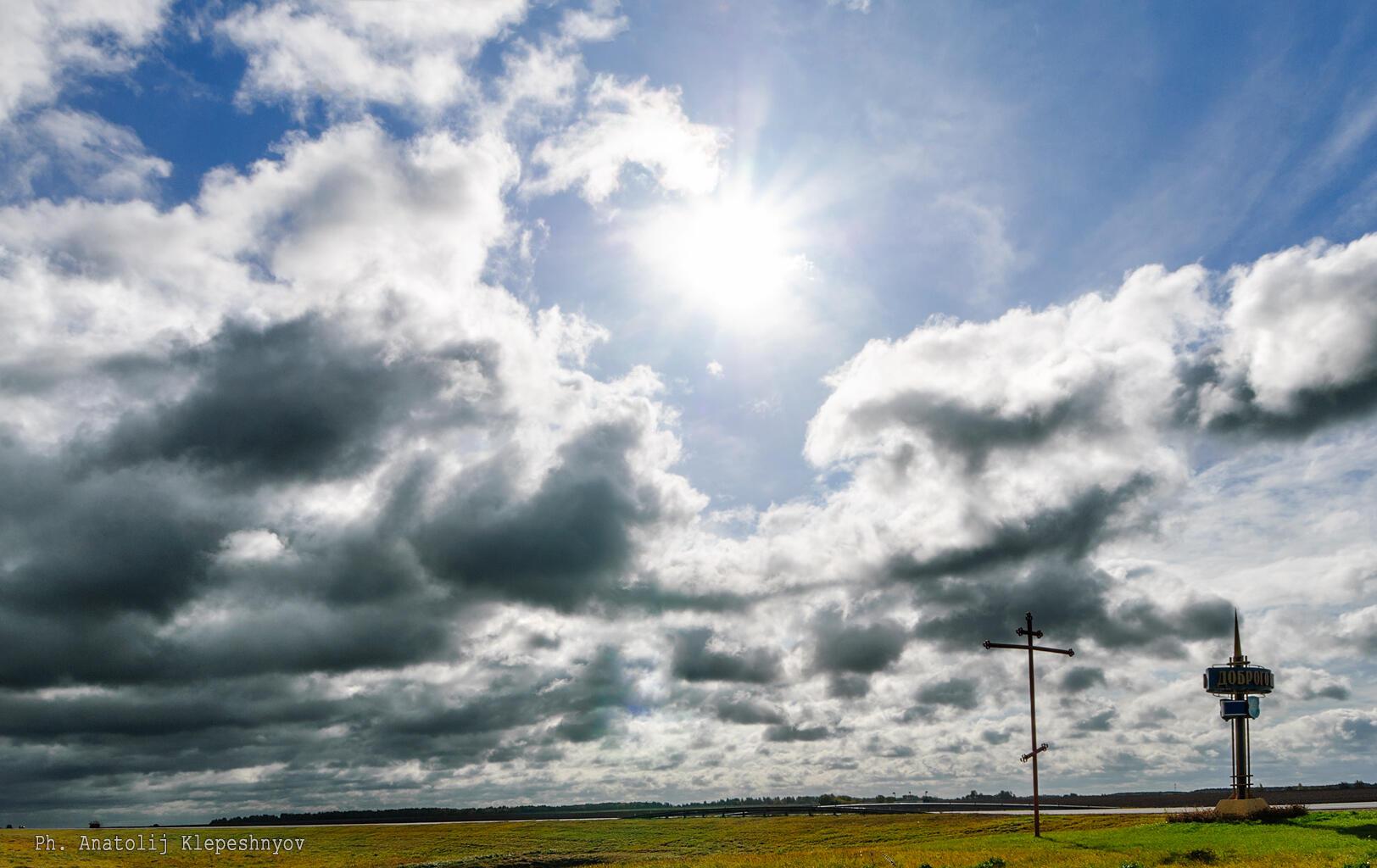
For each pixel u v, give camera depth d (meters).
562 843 123.62
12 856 100.31
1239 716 69.69
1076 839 61.16
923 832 106.94
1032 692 70.38
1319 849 46.91
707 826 141.00
